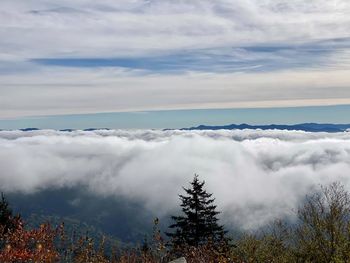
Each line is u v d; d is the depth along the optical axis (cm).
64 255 1762
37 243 1717
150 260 1948
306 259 2388
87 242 1864
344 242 2275
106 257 1950
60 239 1819
